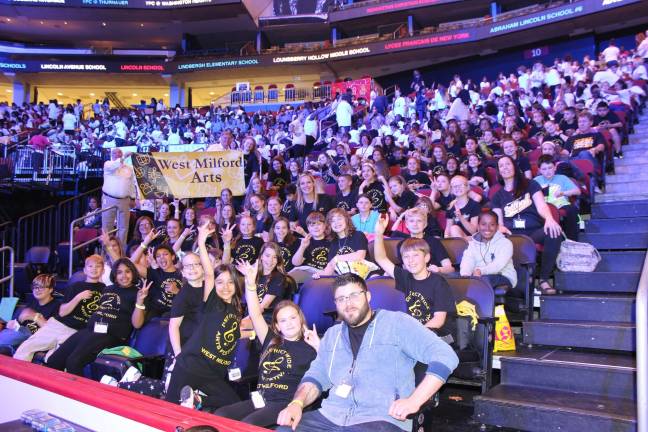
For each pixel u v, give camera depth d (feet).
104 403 6.66
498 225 18.10
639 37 55.31
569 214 19.16
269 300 16.34
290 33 86.28
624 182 24.76
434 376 8.95
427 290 13.23
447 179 22.97
